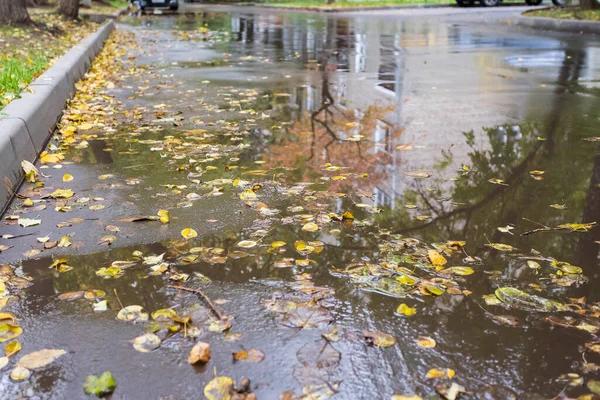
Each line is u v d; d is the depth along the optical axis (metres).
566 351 2.29
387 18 24.25
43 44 11.98
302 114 6.72
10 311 2.60
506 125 6.07
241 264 3.05
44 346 2.34
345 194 4.13
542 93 7.82
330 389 2.06
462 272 2.96
